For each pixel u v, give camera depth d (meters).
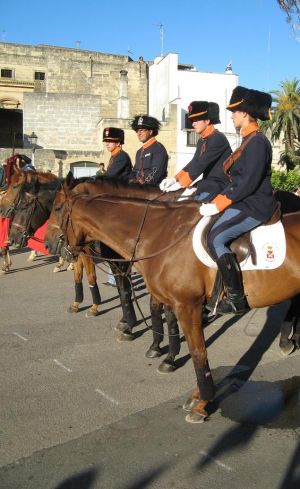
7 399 4.62
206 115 4.98
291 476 3.44
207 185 5.14
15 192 7.61
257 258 4.11
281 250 4.12
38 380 5.06
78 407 4.46
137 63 39.84
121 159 6.52
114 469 3.51
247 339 6.38
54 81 39.28
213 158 4.98
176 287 4.19
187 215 4.38
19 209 7.34
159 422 4.20
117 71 40.22
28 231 7.34
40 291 8.98
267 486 3.32
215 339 6.40
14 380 5.05
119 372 5.29
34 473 3.46
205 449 3.77
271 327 6.84
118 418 4.26
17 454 3.70
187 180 5.07
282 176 26.62
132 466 3.54
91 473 3.46
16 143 40.59
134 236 4.60
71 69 39.41
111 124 29.55
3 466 3.55
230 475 3.44
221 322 7.10
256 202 4.07
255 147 3.98
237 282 4.02
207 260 4.09
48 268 11.21
